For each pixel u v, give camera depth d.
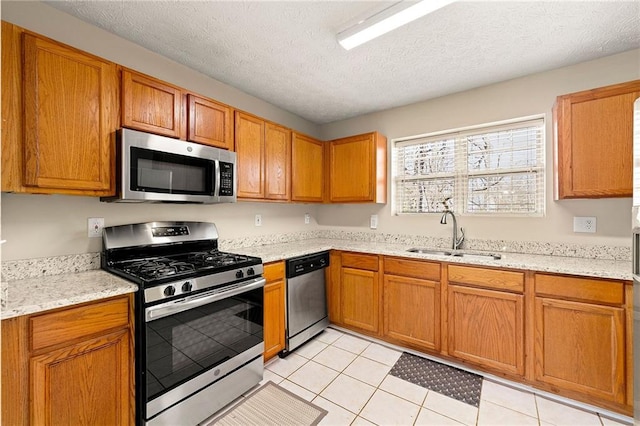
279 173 2.68
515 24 1.69
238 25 1.73
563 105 1.93
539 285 1.85
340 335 2.75
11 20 1.47
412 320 2.38
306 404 1.79
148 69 2.00
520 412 1.70
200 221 2.34
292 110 3.17
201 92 2.34
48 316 1.16
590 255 2.10
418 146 3.01
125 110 1.64
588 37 1.82
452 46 1.92
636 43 1.89
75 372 1.23
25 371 1.11
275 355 2.33
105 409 1.32
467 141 2.73
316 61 2.13
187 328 1.59
